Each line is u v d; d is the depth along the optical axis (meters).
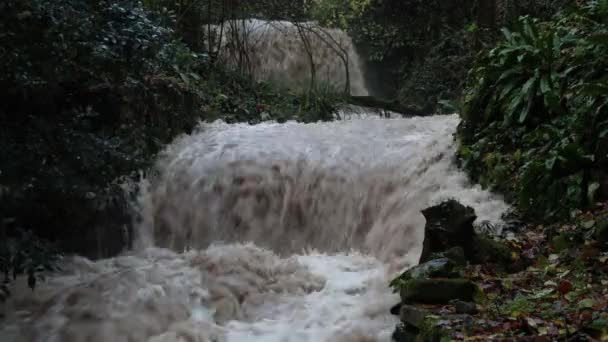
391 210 8.07
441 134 9.03
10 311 5.80
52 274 6.70
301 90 14.74
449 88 15.61
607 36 6.79
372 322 5.46
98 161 6.61
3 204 6.50
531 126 7.62
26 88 6.09
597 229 5.68
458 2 17.16
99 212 8.23
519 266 5.75
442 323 4.52
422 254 6.02
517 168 7.36
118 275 6.30
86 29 6.33
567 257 5.63
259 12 16.44
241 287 6.12
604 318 4.27
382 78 18.92
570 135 6.80
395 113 14.31
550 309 4.62
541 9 13.58
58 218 7.60
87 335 5.52
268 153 9.12
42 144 6.21
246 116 12.02
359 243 8.21
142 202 8.95
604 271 5.18
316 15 18.73
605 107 6.45
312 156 8.93
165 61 8.51
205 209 8.95
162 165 9.30
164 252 7.79
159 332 5.61
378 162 8.59
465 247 5.89
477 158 7.90
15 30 5.86
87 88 7.73
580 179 6.40
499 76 8.04
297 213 8.67
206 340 5.42
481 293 5.04
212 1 14.26
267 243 8.69
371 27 18.30
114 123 8.27
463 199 7.45
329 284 6.27
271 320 5.73
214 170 9.08
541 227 6.54
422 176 8.19
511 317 4.59
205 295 5.98
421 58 17.64
